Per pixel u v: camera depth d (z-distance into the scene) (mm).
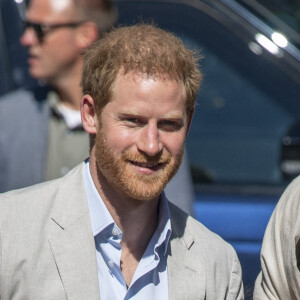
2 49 20156
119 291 13000
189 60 12812
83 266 12812
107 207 13102
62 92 17328
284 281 13438
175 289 13242
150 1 19844
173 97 12531
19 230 12805
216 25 19734
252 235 18984
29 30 17469
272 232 13656
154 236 13297
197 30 19719
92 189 13188
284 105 19484
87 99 13047
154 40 12695
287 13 19969
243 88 19562
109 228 13055
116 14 18172
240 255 18891
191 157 19656
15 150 16938
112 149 12633
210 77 19625
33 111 17125
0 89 19859
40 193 13234
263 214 19000
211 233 13938
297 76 19500
